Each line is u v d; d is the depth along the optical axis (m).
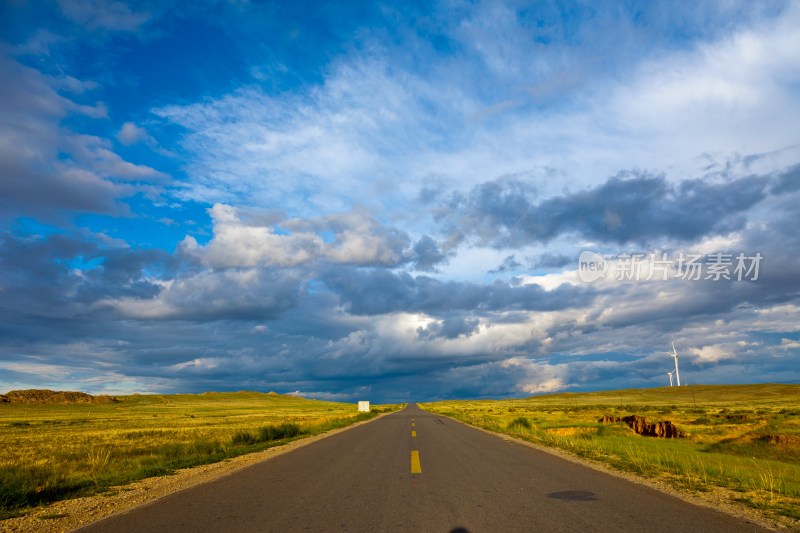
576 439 21.56
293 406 165.12
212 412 109.56
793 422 28.22
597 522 6.35
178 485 9.87
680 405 99.56
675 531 5.91
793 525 6.17
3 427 56.28
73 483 10.46
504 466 11.98
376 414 63.94
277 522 6.58
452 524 6.33
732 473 11.20
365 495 8.38
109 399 180.88
